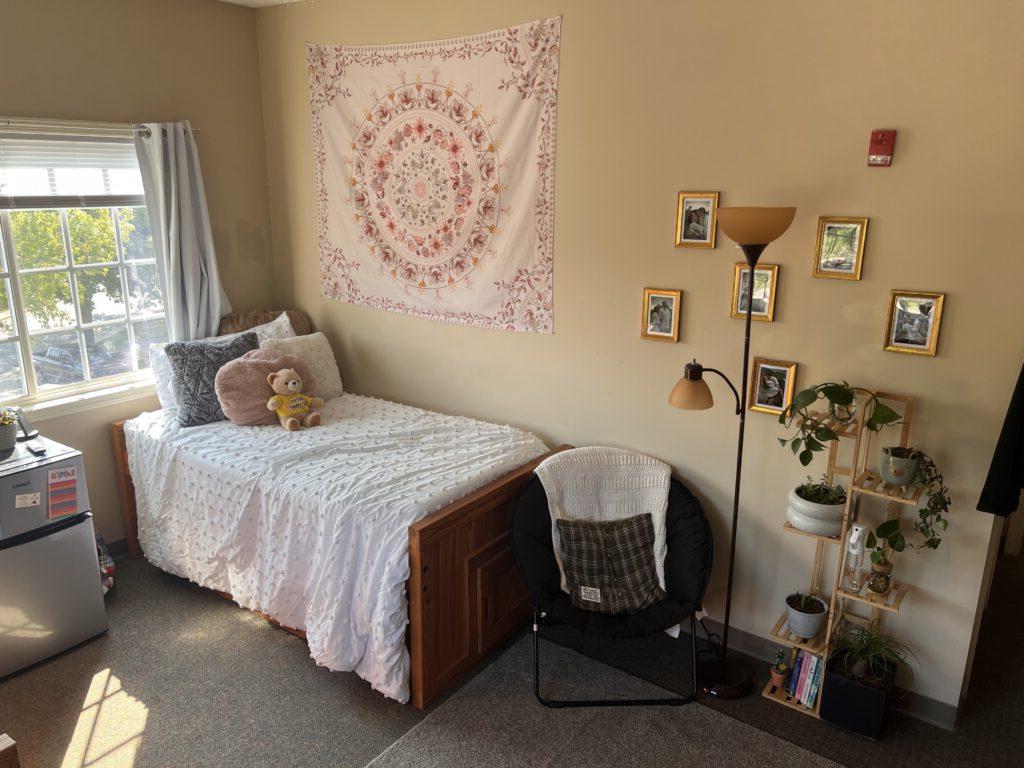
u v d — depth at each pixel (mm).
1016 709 2506
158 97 3385
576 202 2877
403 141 3314
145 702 2514
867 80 2201
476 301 3279
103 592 2916
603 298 2900
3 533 2533
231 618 3004
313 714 2461
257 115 3828
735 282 2547
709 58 2461
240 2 3570
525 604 2947
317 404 3393
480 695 2557
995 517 2301
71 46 3057
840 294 2377
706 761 2266
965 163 2100
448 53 3062
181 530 3090
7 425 2686
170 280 3475
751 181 2469
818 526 2381
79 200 3166
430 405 3623
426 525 2348
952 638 2377
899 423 2348
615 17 2617
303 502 2619
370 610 2438
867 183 2262
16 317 3102
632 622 2463
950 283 2186
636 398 2910
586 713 2471
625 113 2676
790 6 2279
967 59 2041
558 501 2736
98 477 3383
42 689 2568
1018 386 2018
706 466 2783
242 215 3840
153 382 3568
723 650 2660
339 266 3762
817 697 2465
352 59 3385
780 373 2527
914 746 2336
